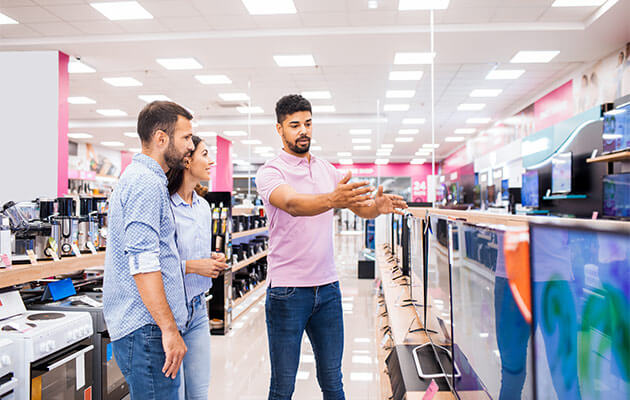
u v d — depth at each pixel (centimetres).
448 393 143
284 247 188
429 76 823
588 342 59
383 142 1666
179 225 212
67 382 231
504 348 90
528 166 880
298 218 185
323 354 197
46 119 526
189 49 654
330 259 196
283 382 187
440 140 1628
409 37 607
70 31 602
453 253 137
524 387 80
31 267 249
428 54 684
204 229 227
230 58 696
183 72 778
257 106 1066
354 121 1207
